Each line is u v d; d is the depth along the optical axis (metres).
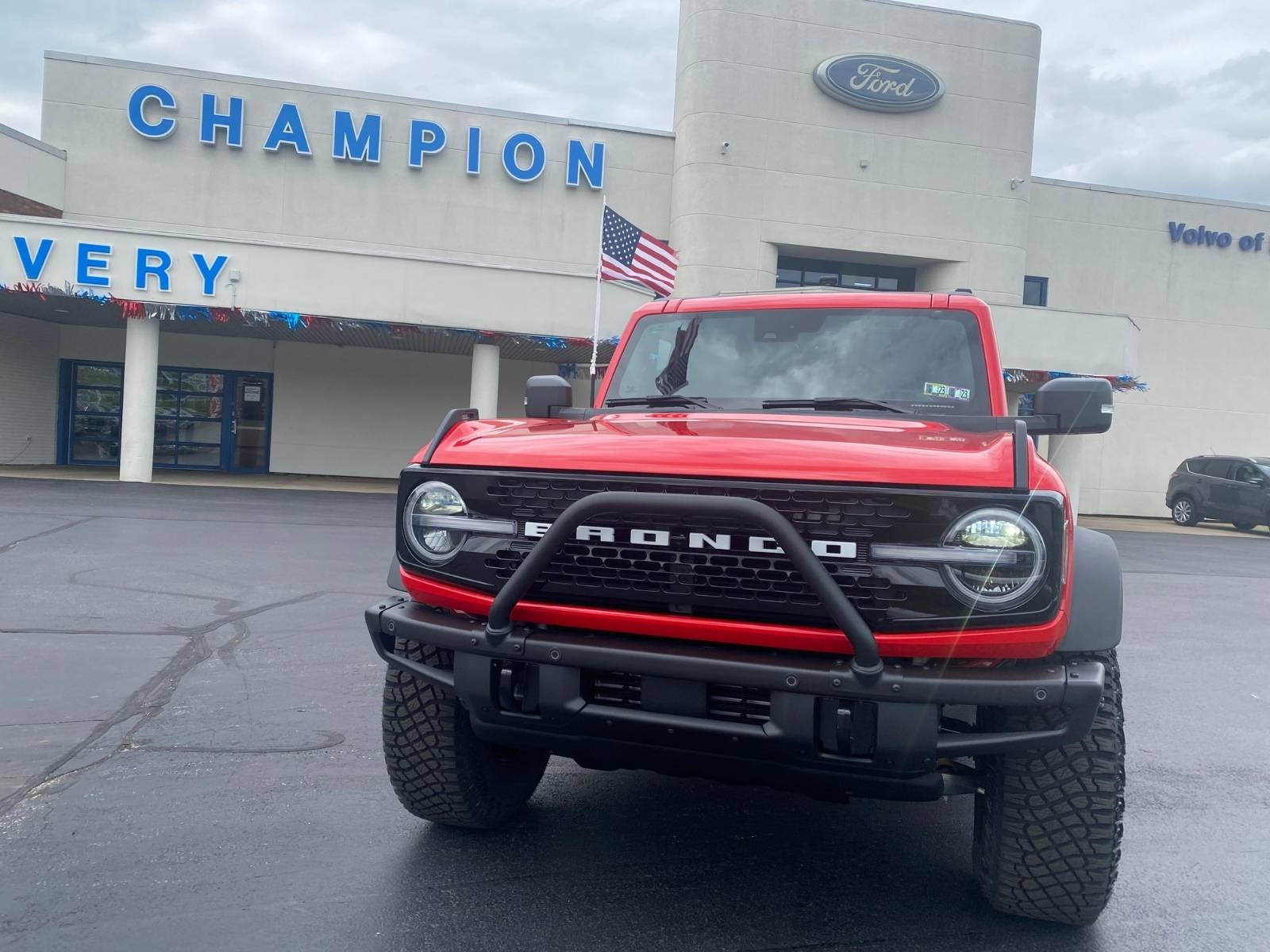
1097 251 28.19
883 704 2.61
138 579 9.06
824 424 3.47
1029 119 26.06
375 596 8.78
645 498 2.70
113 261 17.36
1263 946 3.12
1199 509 24.83
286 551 11.22
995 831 3.03
